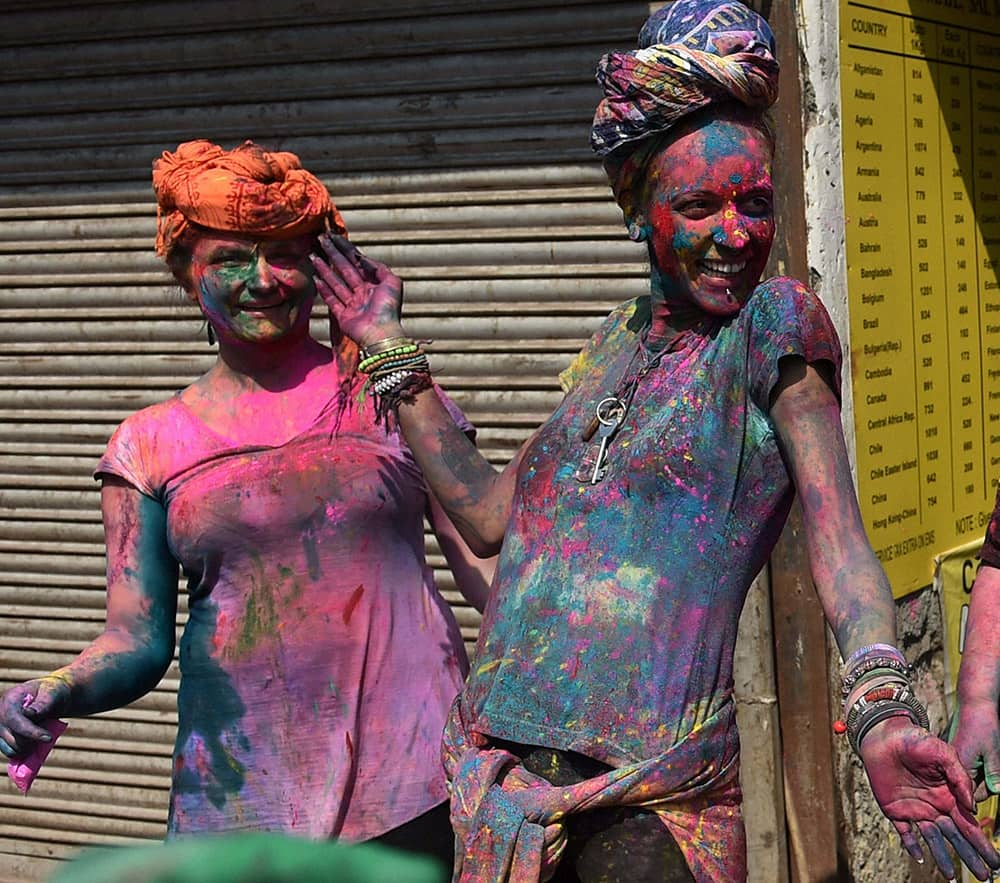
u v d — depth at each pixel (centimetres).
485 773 267
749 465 262
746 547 265
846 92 460
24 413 566
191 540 346
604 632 264
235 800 342
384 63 501
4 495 571
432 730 342
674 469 263
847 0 460
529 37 482
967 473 545
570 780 265
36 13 543
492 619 282
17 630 573
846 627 241
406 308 507
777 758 464
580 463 275
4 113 555
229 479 344
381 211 507
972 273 549
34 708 329
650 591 263
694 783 260
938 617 524
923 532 512
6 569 573
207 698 346
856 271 468
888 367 489
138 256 544
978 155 552
